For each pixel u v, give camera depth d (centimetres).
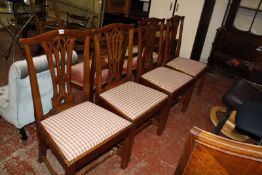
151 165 169
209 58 351
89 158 119
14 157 158
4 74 267
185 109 245
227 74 350
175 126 221
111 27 156
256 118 156
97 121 132
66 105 144
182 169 82
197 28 351
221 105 274
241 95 193
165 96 178
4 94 170
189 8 349
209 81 339
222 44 329
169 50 247
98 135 122
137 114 150
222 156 72
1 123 189
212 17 370
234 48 319
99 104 166
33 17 305
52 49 126
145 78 201
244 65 314
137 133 186
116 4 407
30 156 161
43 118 134
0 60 302
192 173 80
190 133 73
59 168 156
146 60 212
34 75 122
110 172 158
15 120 156
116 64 172
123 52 175
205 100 282
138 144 188
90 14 442
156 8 382
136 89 178
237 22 314
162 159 177
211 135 71
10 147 166
